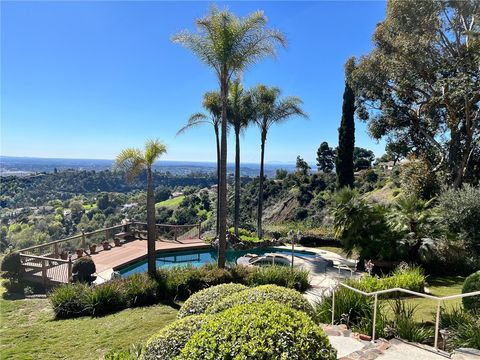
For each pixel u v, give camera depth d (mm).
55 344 4973
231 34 8312
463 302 4746
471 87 12820
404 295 6223
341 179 17781
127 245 12961
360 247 10000
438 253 8914
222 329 2242
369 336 3971
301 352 2125
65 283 7703
